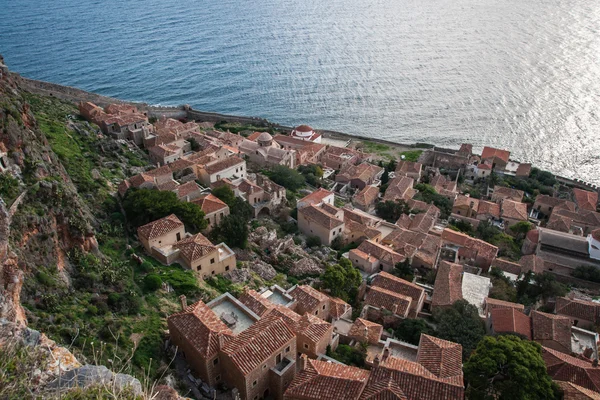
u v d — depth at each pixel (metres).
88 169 83.38
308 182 122.06
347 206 105.19
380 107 195.62
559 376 52.34
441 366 47.59
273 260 74.31
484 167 138.25
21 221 45.44
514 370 45.03
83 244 54.12
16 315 27.88
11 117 56.41
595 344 61.72
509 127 175.12
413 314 67.62
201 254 62.19
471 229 105.56
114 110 129.38
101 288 51.03
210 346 42.78
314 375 42.25
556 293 74.88
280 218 93.75
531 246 96.81
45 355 20.22
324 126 181.00
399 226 96.88
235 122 174.75
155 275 56.03
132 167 96.69
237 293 60.69
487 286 75.12
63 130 96.69
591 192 123.44
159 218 71.31
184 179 96.25
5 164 51.25
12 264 30.94
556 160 153.88
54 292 45.41
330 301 62.25
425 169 141.75
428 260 82.00
